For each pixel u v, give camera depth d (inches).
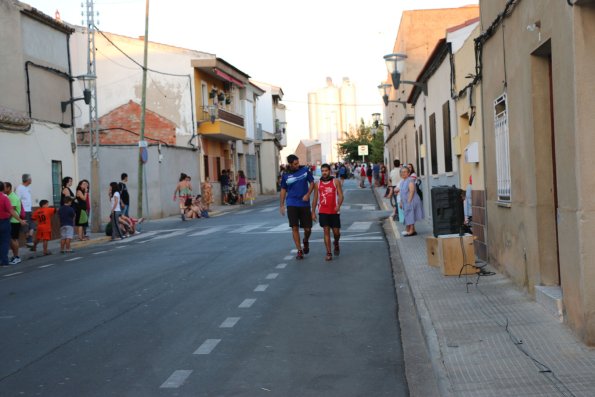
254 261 546.9
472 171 498.6
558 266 310.8
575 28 229.6
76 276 516.7
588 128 230.2
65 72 1010.7
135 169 1315.2
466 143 546.0
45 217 730.2
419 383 231.1
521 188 339.9
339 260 537.3
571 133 238.7
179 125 1594.5
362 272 476.1
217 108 1614.2
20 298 426.3
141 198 1156.5
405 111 1290.6
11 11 872.9
